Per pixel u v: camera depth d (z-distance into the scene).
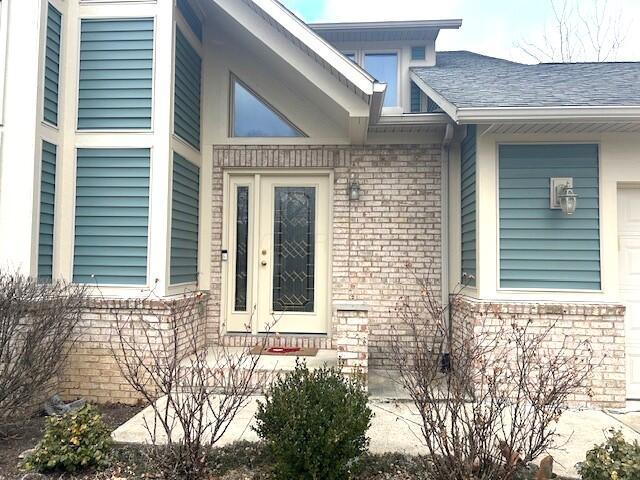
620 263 5.15
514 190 5.11
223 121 6.36
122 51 5.18
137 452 3.46
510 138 5.11
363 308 4.89
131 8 5.19
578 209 5.04
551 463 2.97
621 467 2.81
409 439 3.80
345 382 3.51
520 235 5.07
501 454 2.94
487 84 5.79
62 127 5.12
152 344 4.87
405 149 6.22
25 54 4.70
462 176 5.97
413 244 6.15
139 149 5.13
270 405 3.19
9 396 3.84
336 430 2.91
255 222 6.37
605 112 4.50
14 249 4.58
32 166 4.64
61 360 4.52
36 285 4.25
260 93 6.38
